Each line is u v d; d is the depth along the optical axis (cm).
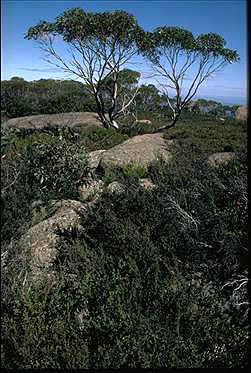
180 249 543
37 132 1498
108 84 2241
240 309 446
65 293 475
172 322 421
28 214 646
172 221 583
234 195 651
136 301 444
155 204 660
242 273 493
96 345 401
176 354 389
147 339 391
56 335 391
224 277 504
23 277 506
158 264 500
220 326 420
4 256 528
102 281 473
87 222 639
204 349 399
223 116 3256
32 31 1944
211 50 2000
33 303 438
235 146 1260
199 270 523
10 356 394
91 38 1925
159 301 446
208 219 587
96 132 1561
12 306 437
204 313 433
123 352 382
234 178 683
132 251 534
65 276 507
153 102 3008
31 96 3609
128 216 647
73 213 675
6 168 743
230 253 511
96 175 948
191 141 1299
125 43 1955
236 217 591
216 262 527
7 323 411
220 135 1493
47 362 373
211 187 707
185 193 668
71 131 1404
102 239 589
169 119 2648
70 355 374
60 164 865
